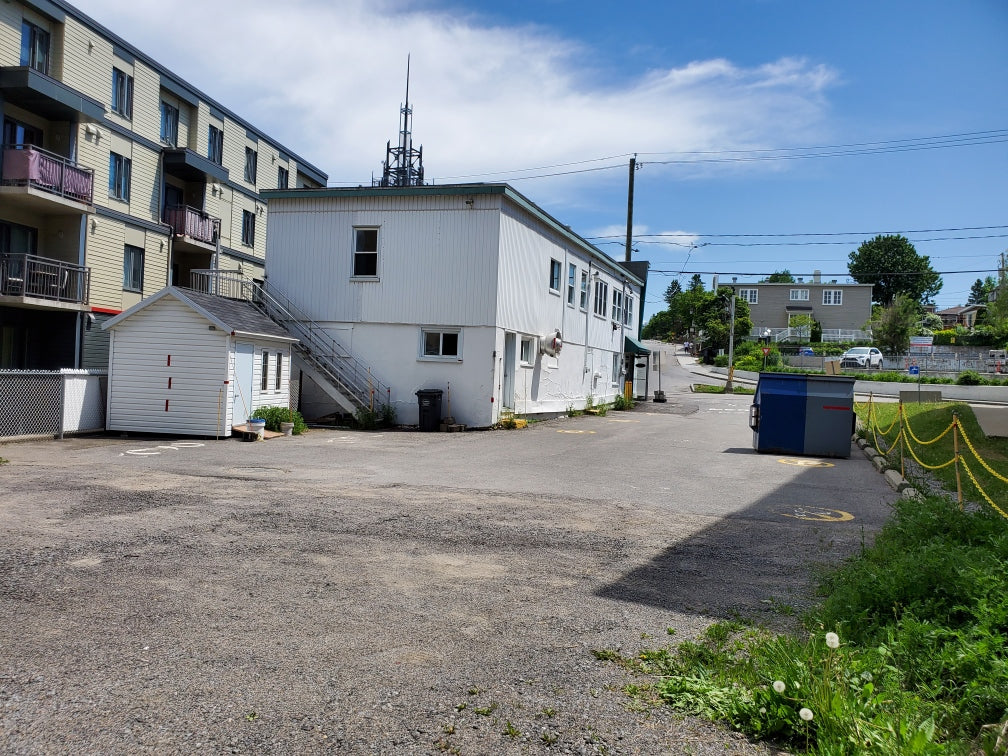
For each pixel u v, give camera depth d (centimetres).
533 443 1786
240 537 731
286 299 2266
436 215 2175
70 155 2334
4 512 819
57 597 535
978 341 6362
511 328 2261
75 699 375
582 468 1354
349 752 330
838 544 789
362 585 585
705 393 4638
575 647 466
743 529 859
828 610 512
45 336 2373
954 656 405
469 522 840
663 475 1297
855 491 1176
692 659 439
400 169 3578
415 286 2184
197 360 1748
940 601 482
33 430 1616
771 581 640
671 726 362
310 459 1380
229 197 3275
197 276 2912
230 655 437
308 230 2258
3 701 371
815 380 1692
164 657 432
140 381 1772
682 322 9700
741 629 506
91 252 2427
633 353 3831
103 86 2491
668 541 783
